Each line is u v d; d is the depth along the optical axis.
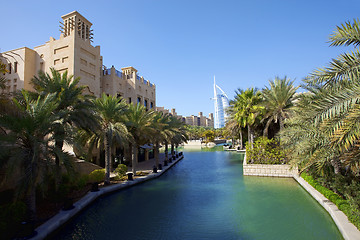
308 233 8.00
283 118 20.89
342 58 7.45
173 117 31.45
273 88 20.89
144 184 17.11
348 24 7.25
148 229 8.73
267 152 20.11
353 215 7.66
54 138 9.58
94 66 24.73
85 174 15.86
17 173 9.49
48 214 9.48
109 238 8.03
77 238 8.08
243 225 8.91
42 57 24.06
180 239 7.82
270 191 14.18
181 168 26.06
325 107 6.45
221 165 27.98
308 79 8.31
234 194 13.69
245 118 23.84
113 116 16.66
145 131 19.97
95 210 11.08
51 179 11.24
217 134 100.06
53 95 10.16
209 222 9.31
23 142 9.00
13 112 9.02
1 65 11.20
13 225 7.54
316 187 12.59
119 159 25.77
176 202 12.25
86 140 18.03
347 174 10.21
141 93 34.78
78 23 23.92
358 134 5.32
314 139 7.98
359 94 5.91
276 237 7.77
